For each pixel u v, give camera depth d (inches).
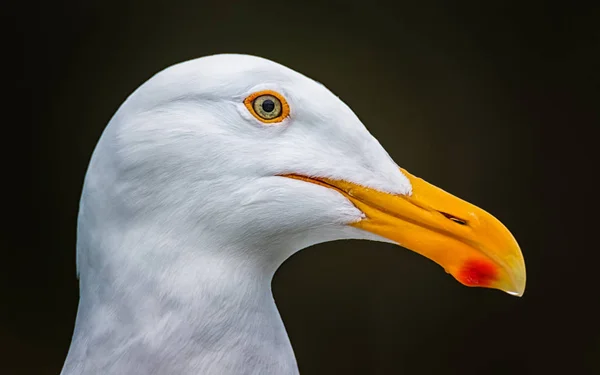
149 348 66.0
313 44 95.2
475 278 66.8
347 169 66.4
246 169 66.1
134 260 66.0
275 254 66.7
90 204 66.4
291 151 66.2
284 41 95.0
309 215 66.4
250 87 66.2
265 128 66.2
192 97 66.2
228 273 66.2
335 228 66.6
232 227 66.2
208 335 66.1
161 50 95.0
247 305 66.4
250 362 66.3
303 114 66.4
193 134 66.1
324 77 95.3
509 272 66.6
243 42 94.8
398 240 66.7
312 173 66.3
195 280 66.1
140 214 66.1
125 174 66.1
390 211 66.6
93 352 66.2
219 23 94.8
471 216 66.6
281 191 66.2
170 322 66.0
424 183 66.9
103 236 66.2
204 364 66.1
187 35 95.0
